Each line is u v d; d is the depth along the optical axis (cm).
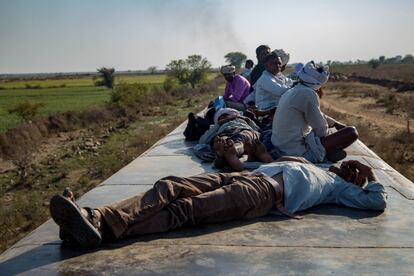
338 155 579
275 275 288
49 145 1827
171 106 3234
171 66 5378
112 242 344
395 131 1833
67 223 314
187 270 296
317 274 290
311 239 348
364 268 298
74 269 299
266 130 643
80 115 2452
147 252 325
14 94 5625
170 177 376
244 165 532
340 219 393
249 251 326
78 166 1330
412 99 2991
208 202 369
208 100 3556
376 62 9406
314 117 552
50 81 10912
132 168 602
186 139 828
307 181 407
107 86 6612
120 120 2452
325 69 549
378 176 546
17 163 1362
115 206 343
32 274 293
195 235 357
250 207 383
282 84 732
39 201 990
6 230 820
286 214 395
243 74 1299
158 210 356
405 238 350
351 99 3362
